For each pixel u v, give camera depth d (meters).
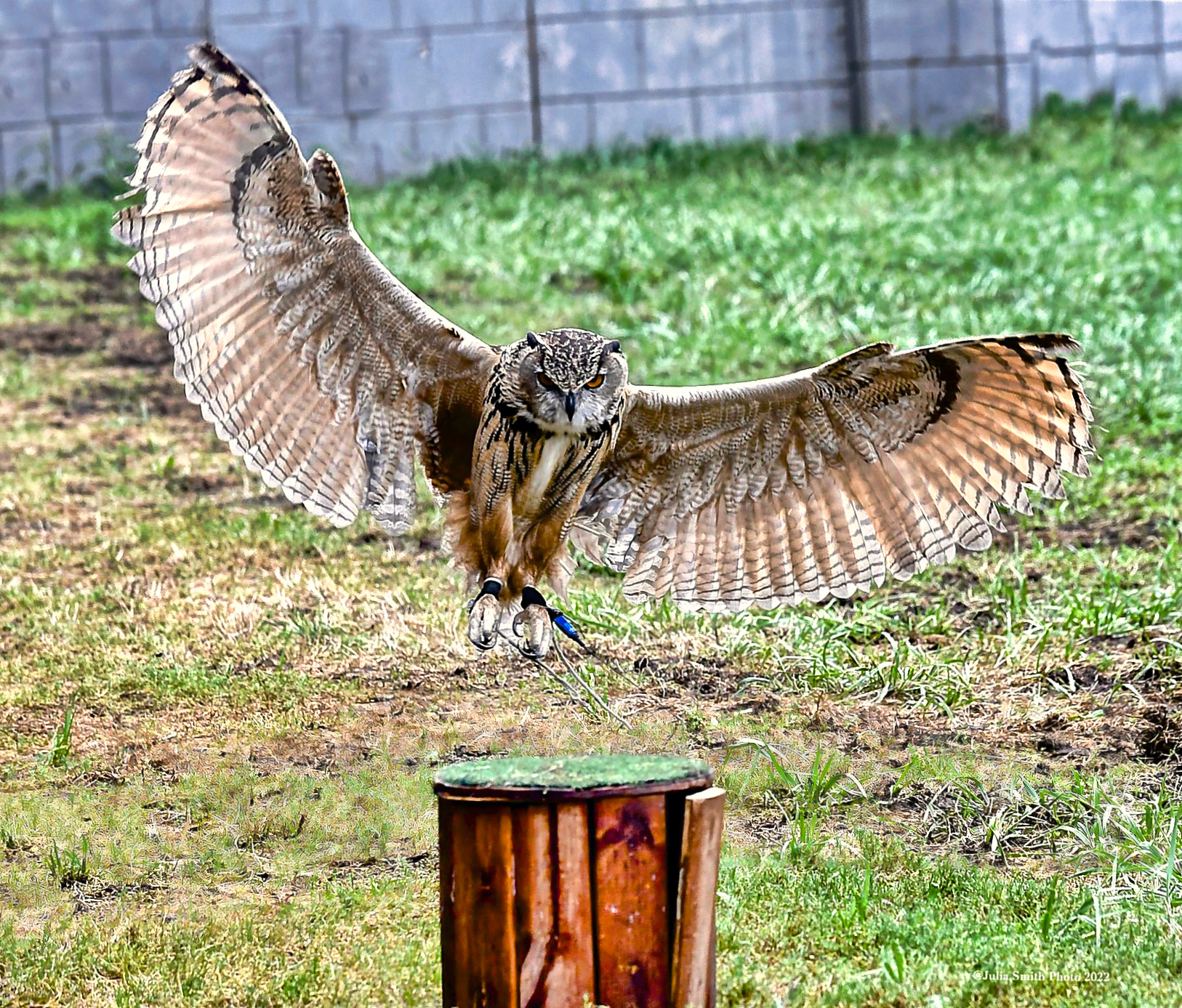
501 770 6.32
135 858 8.60
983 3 31.47
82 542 14.05
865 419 7.59
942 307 20.27
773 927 7.44
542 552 7.85
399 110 31.44
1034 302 20.11
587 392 7.25
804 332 19.17
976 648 11.53
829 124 32.03
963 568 13.25
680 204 26.36
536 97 31.66
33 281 23.75
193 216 7.30
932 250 22.77
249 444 7.68
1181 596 11.96
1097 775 9.50
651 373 18.02
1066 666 11.08
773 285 21.45
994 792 9.33
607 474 7.94
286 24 31.09
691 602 8.15
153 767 9.81
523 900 6.06
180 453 16.61
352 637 11.81
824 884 8.00
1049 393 7.09
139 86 31.16
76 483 15.64
